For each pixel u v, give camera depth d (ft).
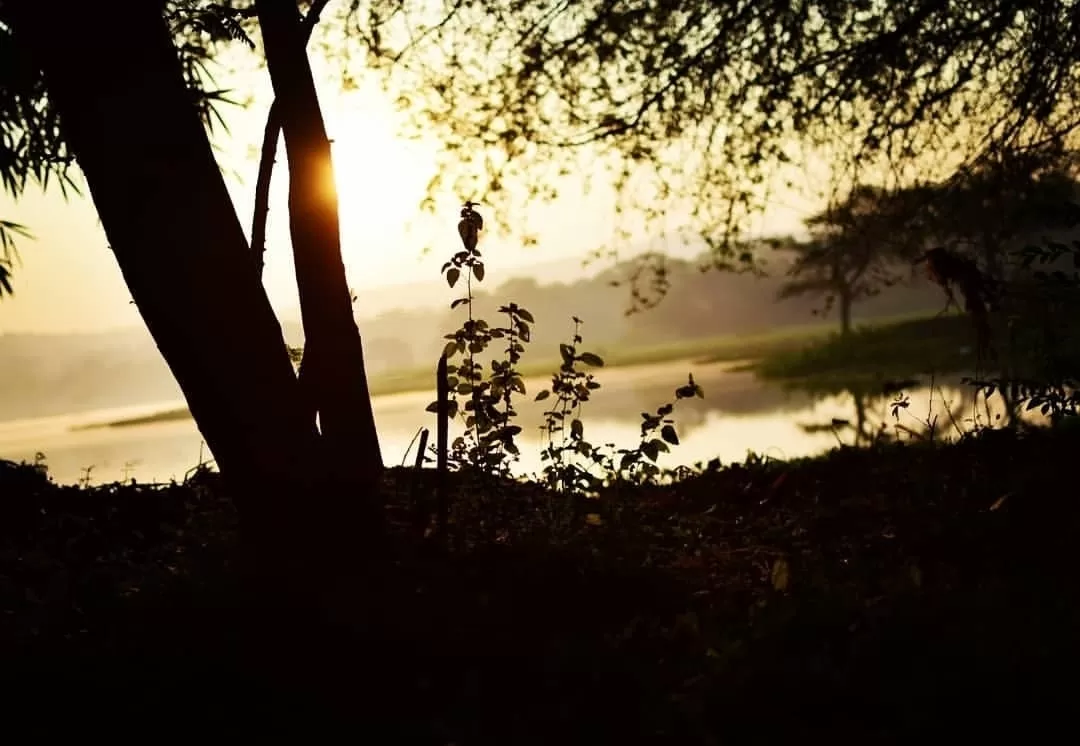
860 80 32.37
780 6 31.07
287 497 17.71
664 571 19.53
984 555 18.86
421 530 20.92
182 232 16.69
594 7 31.04
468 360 21.16
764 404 72.79
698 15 31.40
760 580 19.21
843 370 102.32
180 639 16.26
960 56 32.22
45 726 14.15
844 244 36.55
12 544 24.43
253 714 14.12
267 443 17.51
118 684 14.97
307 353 19.93
